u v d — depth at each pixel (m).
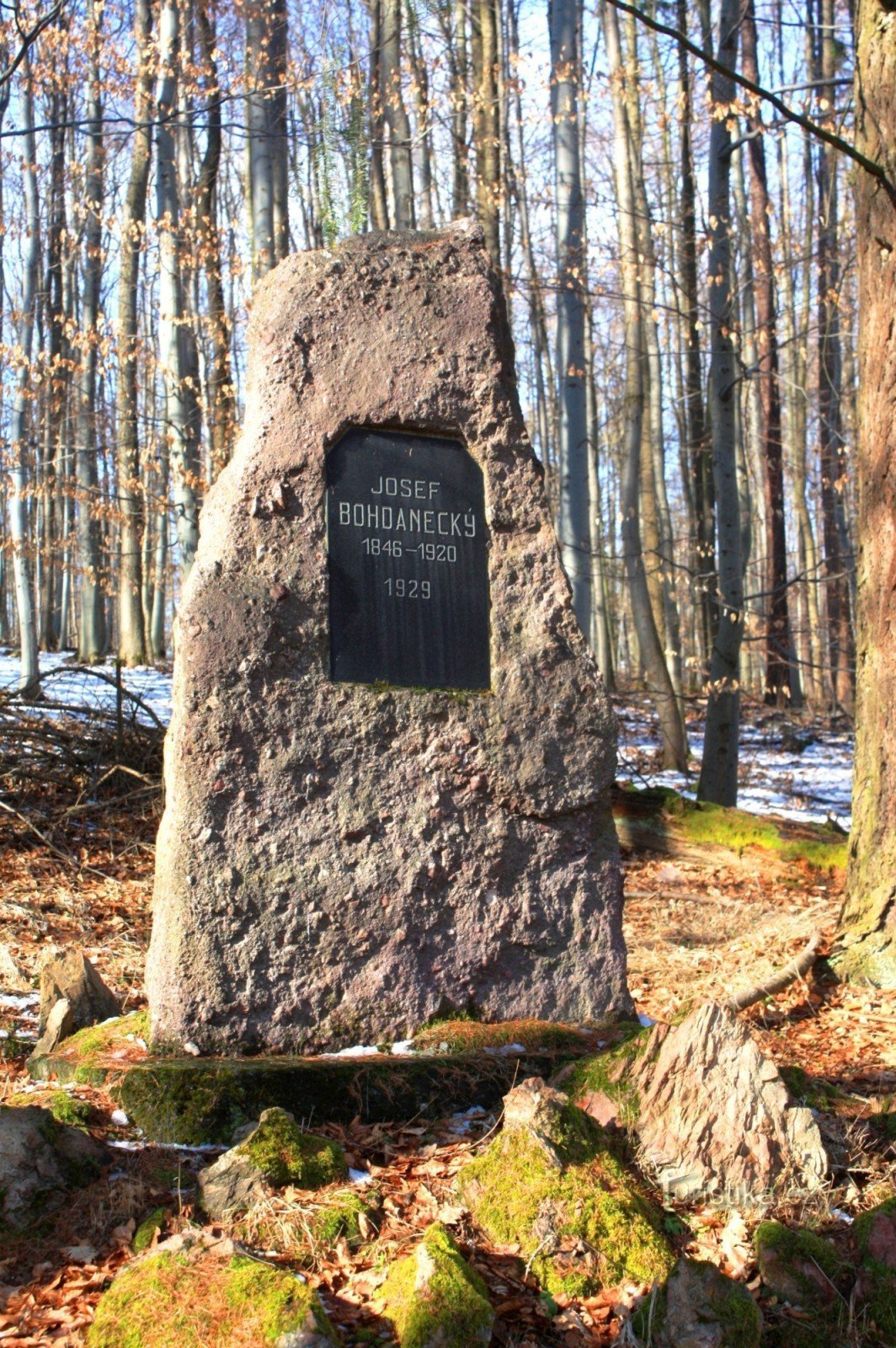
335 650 4.73
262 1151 3.57
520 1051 4.47
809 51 23.02
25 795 9.61
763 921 8.48
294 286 4.90
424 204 21.94
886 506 6.80
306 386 4.82
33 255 17.22
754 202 22.38
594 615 26.05
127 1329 2.89
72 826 9.33
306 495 4.75
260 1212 3.40
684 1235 3.50
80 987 5.02
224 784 4.46
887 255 6.82
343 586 4.78
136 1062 4.21
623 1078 4.04
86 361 20.08
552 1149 3.56
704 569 21.39
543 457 30.88
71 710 10.67
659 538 18.92
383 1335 2.95
